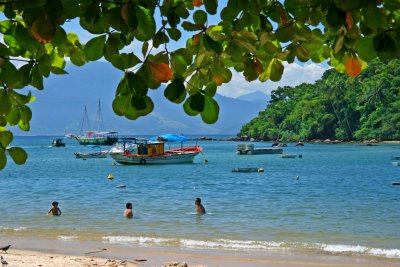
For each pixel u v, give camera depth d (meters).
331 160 76.56
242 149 98.69
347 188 37.12
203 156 92.69
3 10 2.01
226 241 16.80
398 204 27.39
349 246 15.88
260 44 2.44
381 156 86.50
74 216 22.94
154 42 2.19
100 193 34.50
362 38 2.21
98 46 2.12
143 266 13.15
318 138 160.75
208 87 2.26
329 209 25.34
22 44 2.04
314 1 2.01
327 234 18.19
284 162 72.88
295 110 175.75
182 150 71.06
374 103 146.38
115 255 14.60
